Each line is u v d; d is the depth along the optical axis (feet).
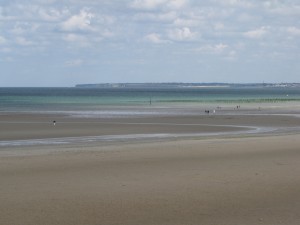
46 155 79.46
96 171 63.72
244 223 40.34
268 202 47.14
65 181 56.65
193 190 51.98
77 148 92.79
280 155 80.07
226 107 304.30
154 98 499.51
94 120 179.63
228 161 73.05
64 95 614.34
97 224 39.91
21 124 159.63
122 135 125.59
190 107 301.22
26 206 45.03
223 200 47.80
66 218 41.39
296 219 41.50
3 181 56.54
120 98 491.72
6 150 90.43
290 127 154.51
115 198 48.32
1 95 604.90
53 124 159.02
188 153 82.23
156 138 118.01
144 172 63.00
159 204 46.14
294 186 54.08
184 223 40.32
